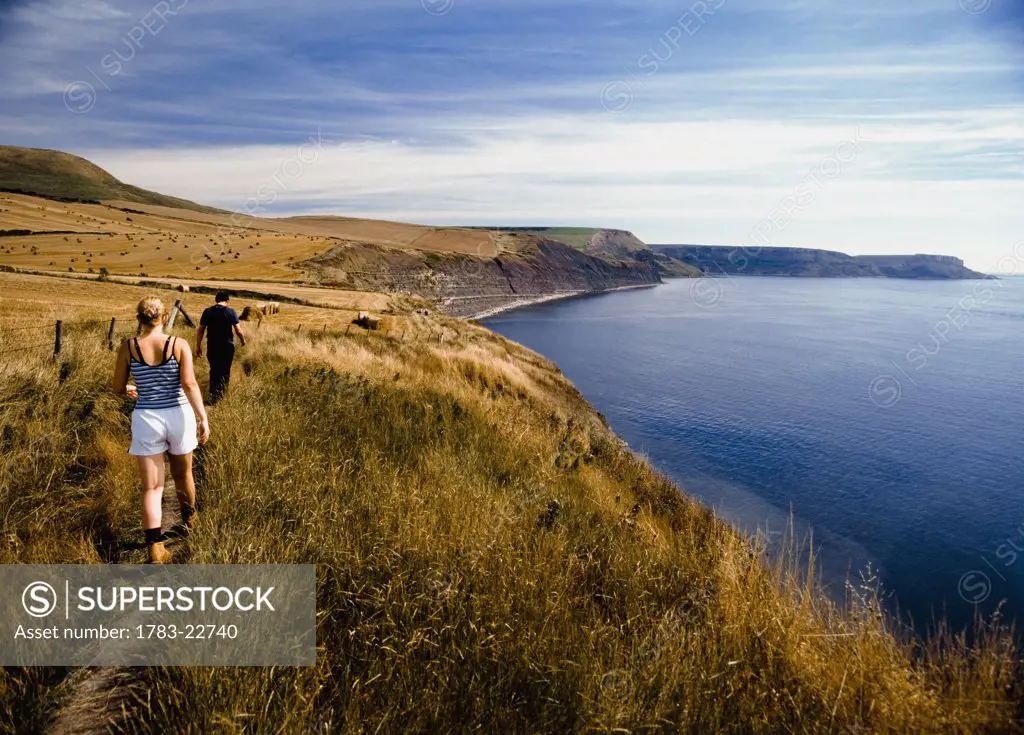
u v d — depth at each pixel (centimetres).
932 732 234
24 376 619
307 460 495
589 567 380
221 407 676
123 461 468
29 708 218
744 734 236
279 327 2103
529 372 2745
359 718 222
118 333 1230
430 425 731
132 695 234
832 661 276
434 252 18500
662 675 249
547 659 264
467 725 225
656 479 1130
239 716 203
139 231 13225
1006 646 269
